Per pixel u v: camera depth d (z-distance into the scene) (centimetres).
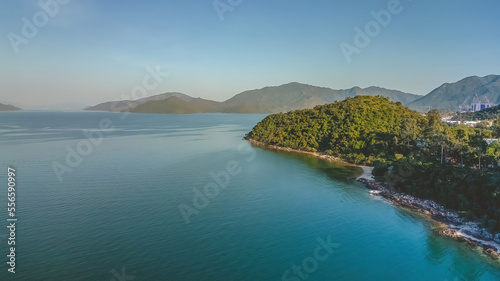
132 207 5906
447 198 6038
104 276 3791
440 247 4641
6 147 12312
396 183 7219
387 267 4172
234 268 4053
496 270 4103
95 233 4838
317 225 5334
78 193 6631
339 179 8188
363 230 5169
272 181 7912
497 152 7150
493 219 5038
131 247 4462
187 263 4128
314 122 14025
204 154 11469
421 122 12438
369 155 10512
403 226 5316
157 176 8075
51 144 13325
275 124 16100
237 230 5091
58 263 4019
